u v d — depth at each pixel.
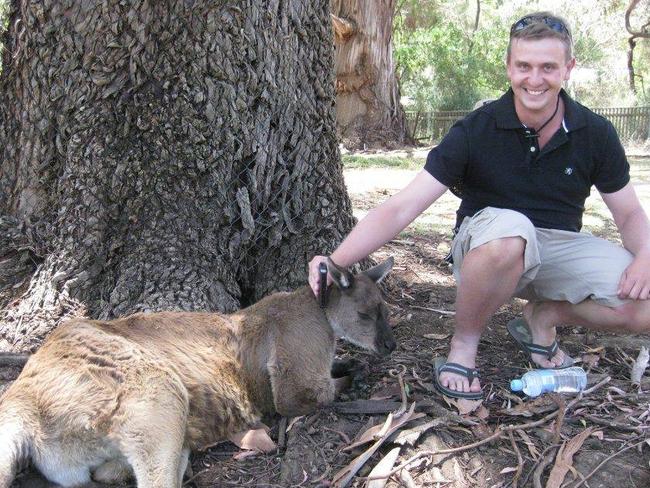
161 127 2.32
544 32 1.84
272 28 2.42
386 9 8.74
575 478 1.72
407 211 1.98
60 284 2.33
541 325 2.18
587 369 2.22
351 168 6.50
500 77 14.29
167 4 2.25
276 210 2.53
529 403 1.98
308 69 2.55
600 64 17.47
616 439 1.85
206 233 2.39
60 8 2.26
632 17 16.48
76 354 1.74
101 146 2.32
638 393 2.05
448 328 2.52
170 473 1.64
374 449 1.79
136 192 2.35
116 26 2.25
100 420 1.66
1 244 2.43
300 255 2.56
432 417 1.93
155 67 2.29
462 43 14.30
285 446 1.90
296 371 1.96
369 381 2.15
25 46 2.35
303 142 2.55
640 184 5.82
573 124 1.94
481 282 1.92
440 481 1.74
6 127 2.47
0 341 2.28
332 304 2.07
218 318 2.03
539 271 2.10
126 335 1.85
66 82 2.31
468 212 2.11
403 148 8.84
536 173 2.00
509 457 1.80
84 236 2.34
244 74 2.37
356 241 1.98
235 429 1.93
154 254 2.35
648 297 1.99
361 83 8.79
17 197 2.46
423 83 13.09
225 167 2.39
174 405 1.71
